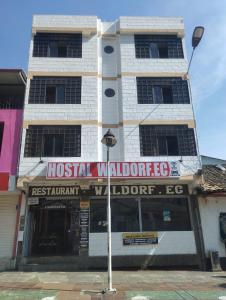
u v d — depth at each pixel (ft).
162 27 55.57
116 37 55.93
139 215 45.88
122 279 34.50
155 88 51.85
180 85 52.03
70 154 46.62
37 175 44.47
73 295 26.58
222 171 56.03
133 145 47.57
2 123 48.55
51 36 53.83
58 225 46.11
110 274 28.40
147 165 43.68
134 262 42.98
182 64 53.36
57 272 39.42
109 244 29.35
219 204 46.29
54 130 47.73
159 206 46.73
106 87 52.24
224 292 27.66
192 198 46.55
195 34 41.27
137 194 45.88
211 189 44.68
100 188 45.78
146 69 52.60
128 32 54.95
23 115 47.93
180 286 30.55
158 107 50.16
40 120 47.88
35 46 52.85
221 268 42.73
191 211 46.16
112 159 47.47
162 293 27.27
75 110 49.01
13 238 44.39
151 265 42.96
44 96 49.52
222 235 44.27
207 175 53.26
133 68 52.49
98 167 43.06
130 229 45.16
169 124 49.21
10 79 51.93
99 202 46.32
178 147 48.08
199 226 44.93
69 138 47.50
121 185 46.14
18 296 26.48
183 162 46.88
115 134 49.19
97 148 47.14
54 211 46.68
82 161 46.11
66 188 45.68
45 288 29.60
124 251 43.52
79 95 50.08
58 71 51.26
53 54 52.95
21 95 55.67
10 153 46.42
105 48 55.26
